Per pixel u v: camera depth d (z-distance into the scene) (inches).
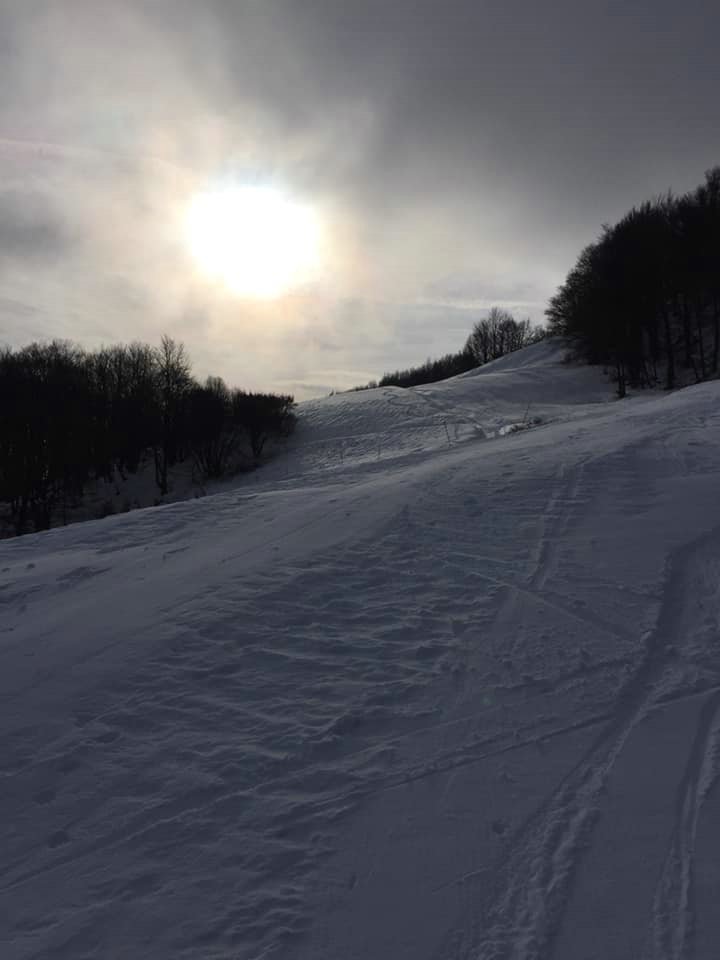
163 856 157.2
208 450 1656.0
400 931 136.6
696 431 518.3
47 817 170.6
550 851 155.0
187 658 244.4
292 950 132.5
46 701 220.7
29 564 393.4
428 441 1259.8
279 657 243.4
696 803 167.8
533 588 289.6
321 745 194.2
